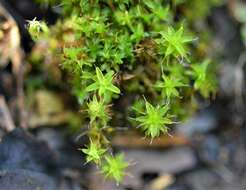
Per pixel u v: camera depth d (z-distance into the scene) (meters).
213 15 0.18
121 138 0.15
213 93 0.15
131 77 0.13
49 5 0.14
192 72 0.14
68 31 0.13
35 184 0.14
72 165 0.15
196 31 0.17
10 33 0.14
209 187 0.16
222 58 0.18
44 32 0.13
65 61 0.13
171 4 0.14
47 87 0.15
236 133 0.17
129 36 0.13
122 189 0.15
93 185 0.15
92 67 0.12
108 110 0.13
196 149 0.16
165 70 0.13
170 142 0.16
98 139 0.13
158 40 0.12
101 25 0.12
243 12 0.18
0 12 0.14
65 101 0.15
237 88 0.17
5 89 0.15
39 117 0.15
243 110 0.17
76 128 0.15
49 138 0.16
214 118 0.17
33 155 0.14
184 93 0.14
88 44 0.13
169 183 0.16
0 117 0.15
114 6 0.13
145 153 0.16
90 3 0.13
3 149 0.14
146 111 0.12
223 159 0.17
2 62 0.15
